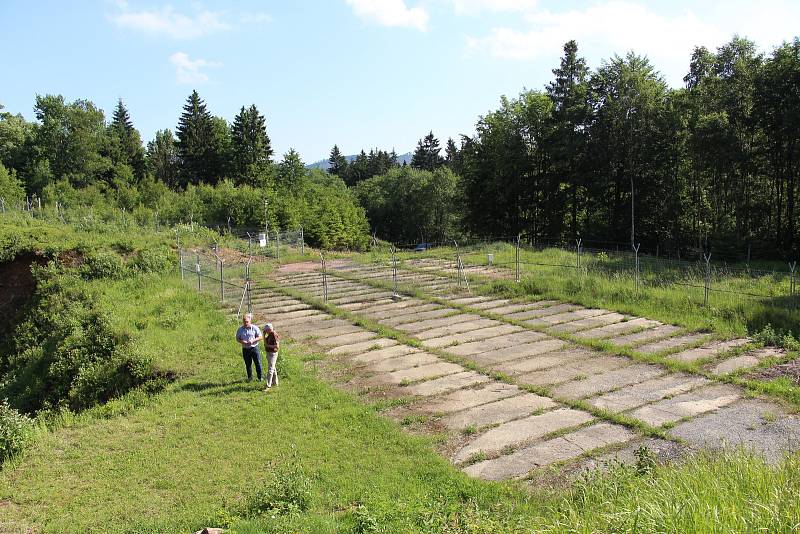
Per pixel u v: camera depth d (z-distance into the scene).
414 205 84.19
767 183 37.25
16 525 8.21
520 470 8.78
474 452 9.49
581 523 5.41
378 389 12.73
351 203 67.12
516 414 11.05
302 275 28.50
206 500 8.42
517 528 5.89
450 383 12.95
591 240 42.44
